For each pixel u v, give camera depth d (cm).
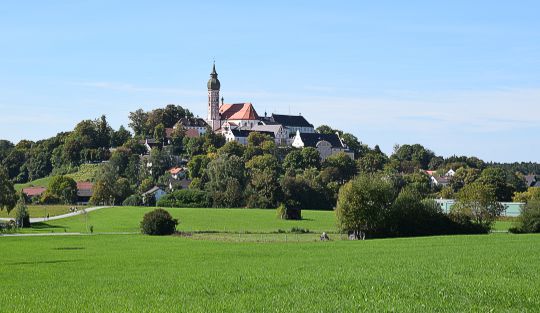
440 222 12012
